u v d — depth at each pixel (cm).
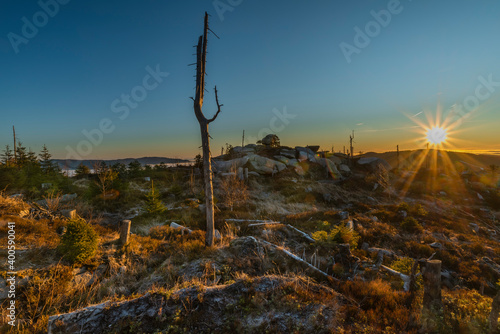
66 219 1270
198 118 1082
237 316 450
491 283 988
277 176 3894
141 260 852
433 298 485
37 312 532
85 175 3428
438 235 1538
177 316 430
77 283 660
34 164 2889
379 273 841
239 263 800
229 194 2338
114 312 430
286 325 434
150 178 3578
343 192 3303
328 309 486
